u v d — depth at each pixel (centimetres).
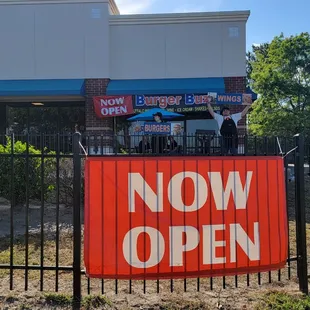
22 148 832
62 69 1541
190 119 1584
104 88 1529
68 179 843
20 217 795
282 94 2464
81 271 384
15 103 1714
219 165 379
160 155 387
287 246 406
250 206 385
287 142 459
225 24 1528
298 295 400
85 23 1539
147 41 1550
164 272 369
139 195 370
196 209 374
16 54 1544
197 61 1538
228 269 378
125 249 368
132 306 376
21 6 1543
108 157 373
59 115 1712
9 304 377
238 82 1524
